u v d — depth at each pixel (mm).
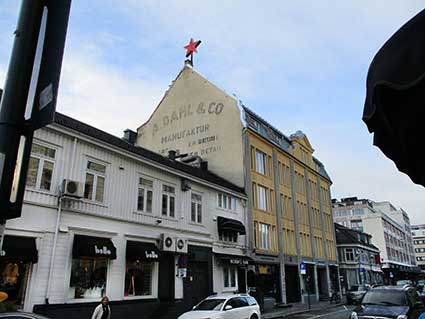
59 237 14273
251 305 17047
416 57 2111
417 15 2201
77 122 16859
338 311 25625
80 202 15344
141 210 18469
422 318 5461
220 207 24766
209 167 29797
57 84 2266
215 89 31672
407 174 2863
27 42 2363
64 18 2439
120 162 17750
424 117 2391
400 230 94562
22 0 2469
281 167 35250
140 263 17922
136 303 17016
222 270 23625
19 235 13016
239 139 29172
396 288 13117
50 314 13352
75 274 14719
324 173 46094
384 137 2695
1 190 2090
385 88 2293
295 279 33469
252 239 27172
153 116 34938
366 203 83438
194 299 20797
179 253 19656
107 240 16172
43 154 14359
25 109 2291
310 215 38938
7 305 11039
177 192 21156
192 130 31828
